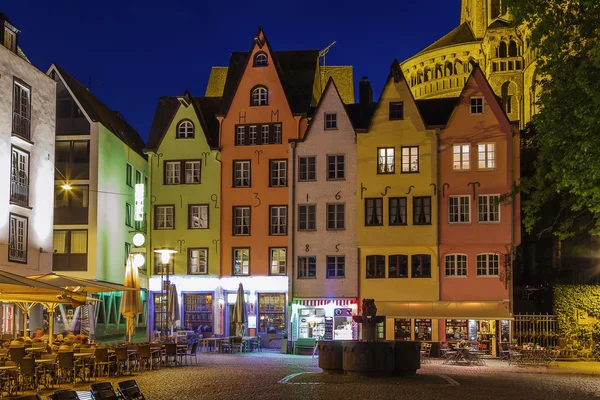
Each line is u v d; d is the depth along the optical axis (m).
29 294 25.75
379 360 24.86
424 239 42.91
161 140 48.12
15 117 33.44
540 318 40.34
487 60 88.00
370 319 26.91
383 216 43.56
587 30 23.38
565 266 47.91
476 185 42.81
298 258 44.97
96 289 29.50
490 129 43.00
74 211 47.00
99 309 47.56
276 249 46.31
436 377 25.25
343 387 22.17
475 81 43.50
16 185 33.41
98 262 47.00
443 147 43.31
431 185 43.12
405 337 42.56
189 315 46.69
